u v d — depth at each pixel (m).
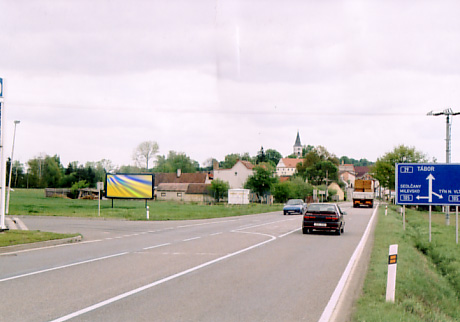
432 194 21.34
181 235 21.03
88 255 13.76
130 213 38.06
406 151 73.06
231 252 14.83
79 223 28.12
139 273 10.63
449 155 35.94
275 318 6.92
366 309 7.35
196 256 13.72
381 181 75.56
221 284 9.52
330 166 129.88
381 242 17.95
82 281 9.57
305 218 22.62
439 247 20.31
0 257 13.27
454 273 15.45
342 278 10.43
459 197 21.06
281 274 10.88
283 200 75.31
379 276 10.29
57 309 7.20
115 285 9.20
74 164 108.75
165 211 44.09
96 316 6.82
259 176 73.69
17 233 18.36
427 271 13.84
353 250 16.06
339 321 6.84
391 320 6.62
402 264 12.28
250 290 8.97
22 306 7.37
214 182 84.19
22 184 113.62
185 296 8.31
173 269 11.27
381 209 62.09
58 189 83.62
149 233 22.02
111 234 21.27
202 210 48.50
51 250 15.04
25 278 9.87
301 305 7.79
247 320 6.77
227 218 37.75
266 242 18.28
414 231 28.00
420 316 7.64
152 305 7.59
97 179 104.19
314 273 11.09
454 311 9.85
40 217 33.34
